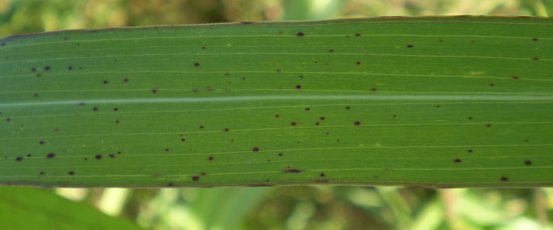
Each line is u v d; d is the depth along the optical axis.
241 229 0.65
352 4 0.79
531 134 0.41
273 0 1.03
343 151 0.41
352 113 0.42
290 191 0.97
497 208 0.71
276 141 0.42
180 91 0.43
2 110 0.43
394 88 0.42
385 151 0.41
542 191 0.60
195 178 0.42
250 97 0.42
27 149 0.43
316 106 0.42
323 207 0.97
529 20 0.41
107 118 0.43
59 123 0.43
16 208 0.49
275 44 0.42
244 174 0.42
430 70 0.42
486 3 0.61
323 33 0.42
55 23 0.97
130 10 1.03
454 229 0.65
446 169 0.41
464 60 0.41
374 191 0.92
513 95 0.41
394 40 0.42
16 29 0.97
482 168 0.41
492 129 0.41
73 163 0.42
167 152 0.42
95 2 0.99
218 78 0.42
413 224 0.74
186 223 0.66
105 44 0.43
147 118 0.42
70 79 0.43
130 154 0.42
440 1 0.76
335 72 0.42
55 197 0.49
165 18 1.05
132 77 0.43
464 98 0.41
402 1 0.77
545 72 0.41
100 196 0.77
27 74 0.43
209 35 0.43
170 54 0.43
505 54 0.41
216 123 0.42
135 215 0.87
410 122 0.41
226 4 1.05
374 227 0.96
